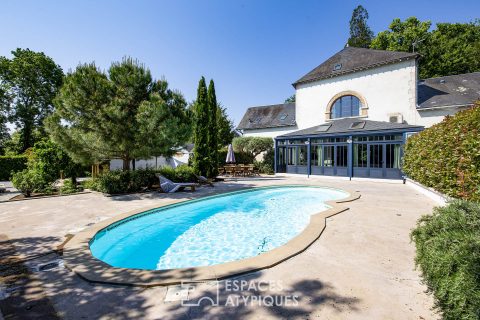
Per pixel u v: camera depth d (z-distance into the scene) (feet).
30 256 13.97
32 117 104.99
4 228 19.40
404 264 12.40
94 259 13.21
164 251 18.37
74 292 10.11
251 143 77.46
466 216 8.49
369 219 21.22
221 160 81.20
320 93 73.15
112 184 35.55
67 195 35.58
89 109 34.32
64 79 36.76
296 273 11.52
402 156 48.19
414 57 57.47
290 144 67.15
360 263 12.55
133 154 37.14
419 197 31.96
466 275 5.87
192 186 39.32
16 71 98.94
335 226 19.16
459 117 21.98
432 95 60.49
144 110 34.22
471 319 5.51
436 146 26.99
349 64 69.21
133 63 39.29
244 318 8.20
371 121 58.39
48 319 8.34
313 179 56.65
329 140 59.57
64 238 17.01
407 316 8.21
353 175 55.62
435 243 7.45
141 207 26.53
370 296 9.48
